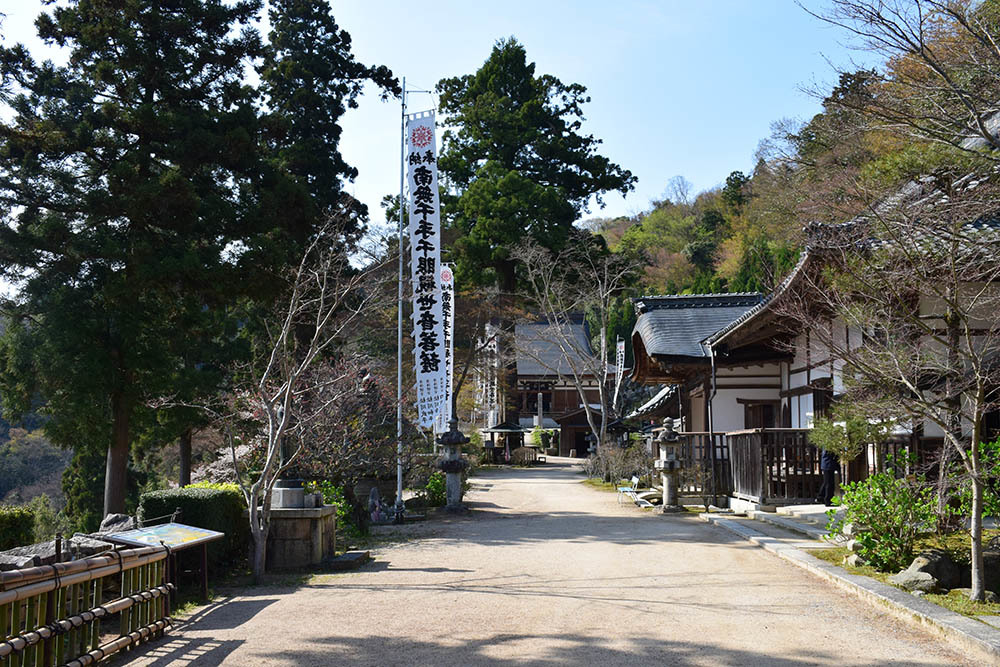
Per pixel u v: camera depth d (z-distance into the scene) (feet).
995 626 19.52
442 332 56.80
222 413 62.44
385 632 21.16
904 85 26.45
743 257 165.78
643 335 72.02
